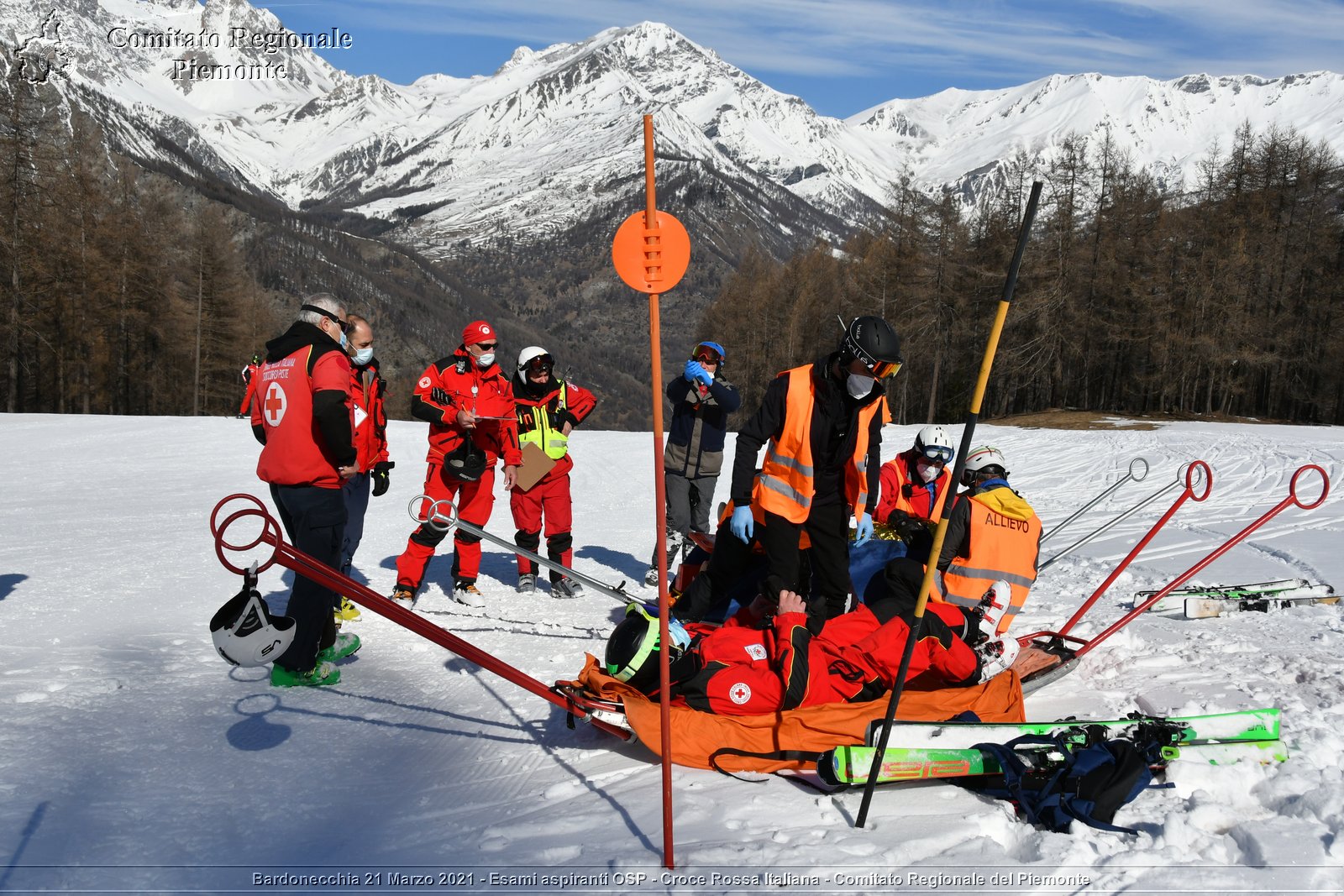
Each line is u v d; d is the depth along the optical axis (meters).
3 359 49.34
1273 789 3.31
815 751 3.71
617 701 3.90
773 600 4.93
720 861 2.77
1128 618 5.16
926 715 3.89
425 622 3.73
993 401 58.78
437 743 4.02
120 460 16.84
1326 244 49.12
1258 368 48.91
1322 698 4.50
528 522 7.35
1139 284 47.56
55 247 48.47
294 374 4.61
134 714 4.06
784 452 4.94
